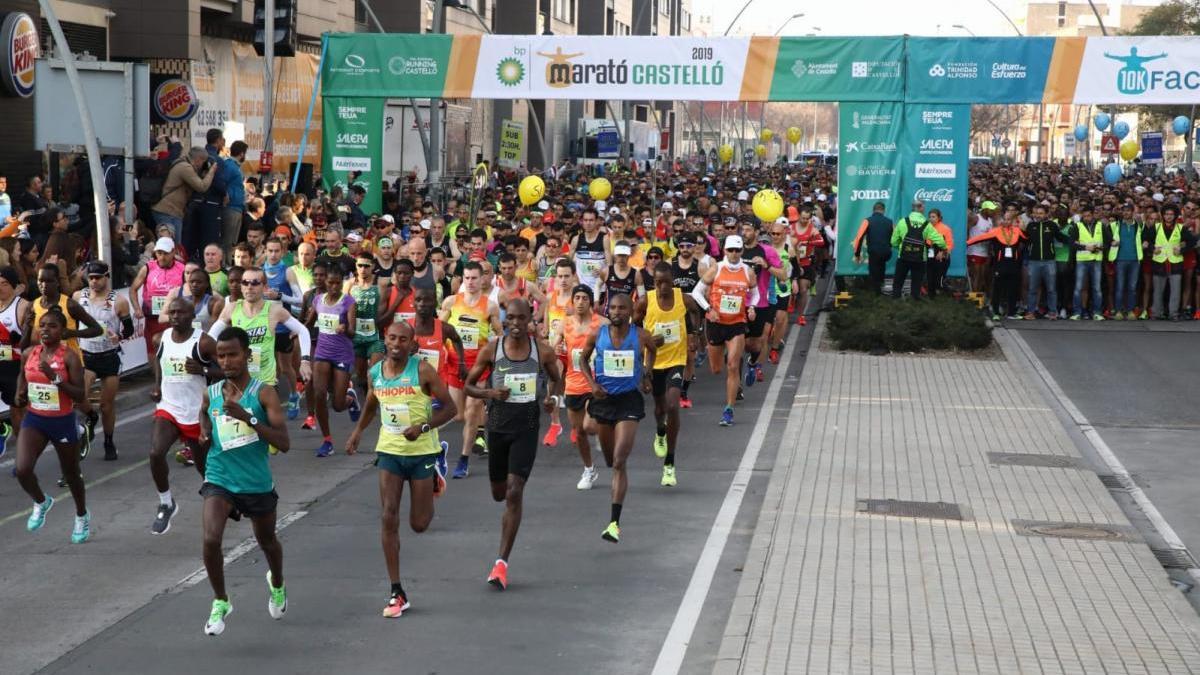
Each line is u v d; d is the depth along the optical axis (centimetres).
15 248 2195
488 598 1146
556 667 971
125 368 2277
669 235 3030
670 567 1249
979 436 1861
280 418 1051
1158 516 1513
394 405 1113
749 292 2006
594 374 1452
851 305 2945
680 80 3225
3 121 3231
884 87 3206
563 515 1459
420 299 1630
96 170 2175
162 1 3831
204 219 2727
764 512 1418
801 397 2181
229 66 4241
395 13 6378
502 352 1225
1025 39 3164
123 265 2344
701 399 2233
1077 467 1669
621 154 8162
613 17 10606
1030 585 1152
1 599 1143
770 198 3084
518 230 2998
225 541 1346
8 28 3148
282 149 4441
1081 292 3281
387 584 1189
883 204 3194
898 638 1002
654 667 974
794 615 1056
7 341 1647
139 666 972
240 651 1005
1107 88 3161
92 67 2189
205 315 1750
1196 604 1184
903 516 1398
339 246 2230
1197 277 3312
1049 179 5862
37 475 1638
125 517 1441
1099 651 979
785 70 3219
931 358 2658
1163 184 5550
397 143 4762
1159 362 2670
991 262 3403
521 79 3272
